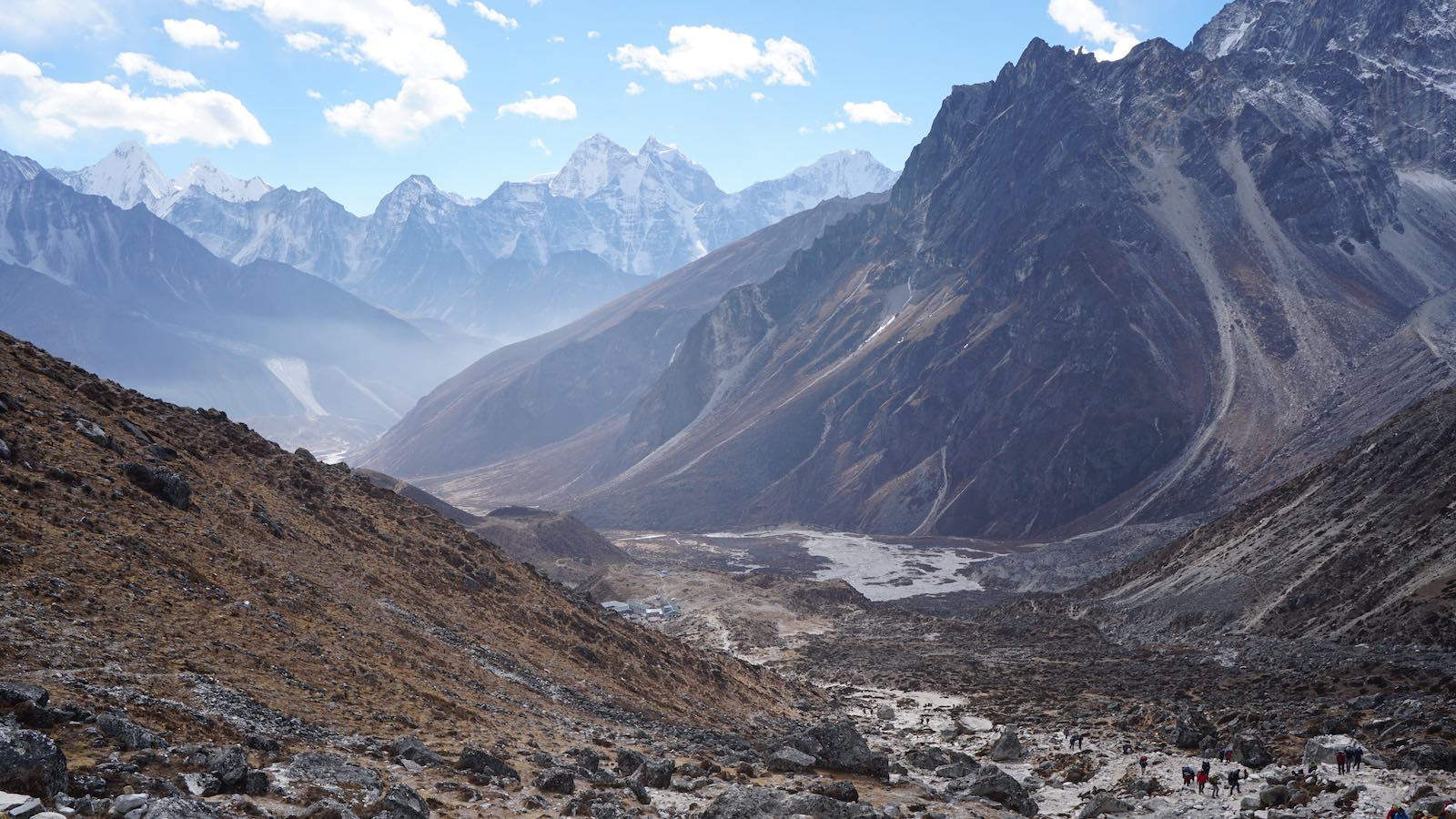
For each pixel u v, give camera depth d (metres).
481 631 55.25
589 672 57.56
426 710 38.34
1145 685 83.94
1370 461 123.31
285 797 24.81
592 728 45.56
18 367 51.25
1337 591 101.62
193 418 61.75
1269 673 81.50
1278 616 104.38
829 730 45.50
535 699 47.59
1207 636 110.25
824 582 175.38
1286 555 117.81
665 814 31.48
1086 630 129.12
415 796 25.92
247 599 41.25
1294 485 138.25
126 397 57.12
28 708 24.12
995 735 64.94
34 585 33.06
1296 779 40.38
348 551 55.34
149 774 23.80
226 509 49.97
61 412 47.91
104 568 36.78
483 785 30.42
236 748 25.19
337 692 36.00
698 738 49.78
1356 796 36.09
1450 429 114.12
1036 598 168.50
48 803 20.58
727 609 150.38
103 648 31.03
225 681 32.56
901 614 154.38
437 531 69.00
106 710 26.70
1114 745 55.44
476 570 64.31
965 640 130.88
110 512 41.62
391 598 51.88
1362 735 48.44
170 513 45.28
